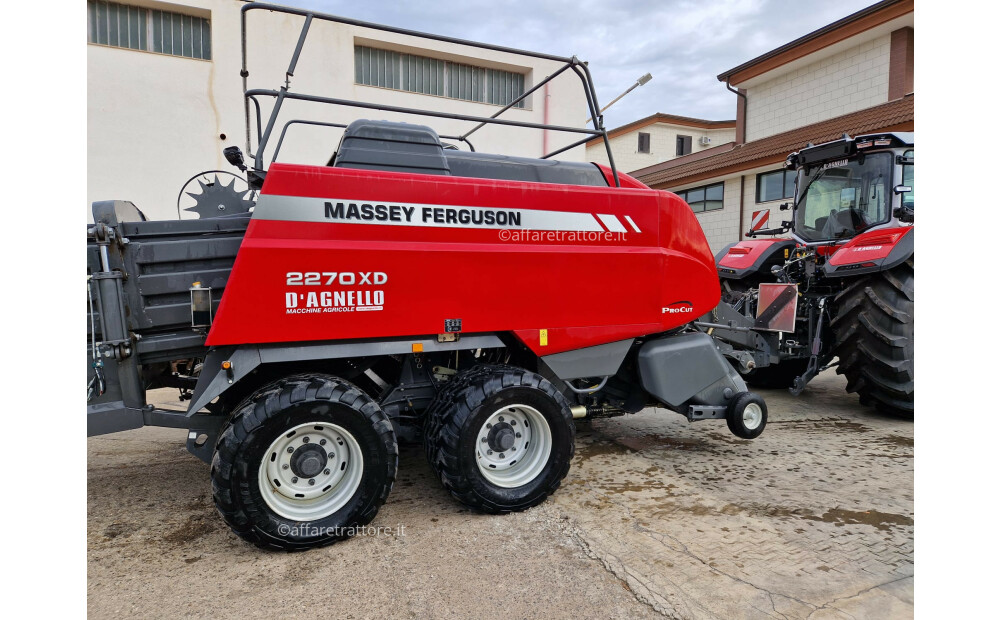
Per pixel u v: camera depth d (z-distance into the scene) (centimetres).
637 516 271
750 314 522
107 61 827
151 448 381
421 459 358
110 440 401
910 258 405
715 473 330
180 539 250
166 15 896
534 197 285
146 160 858
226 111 898
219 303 253
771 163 1186
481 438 270
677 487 308
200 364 326
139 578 217
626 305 312
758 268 546
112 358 242
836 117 1180
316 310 242
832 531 255
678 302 328
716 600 202
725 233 1348
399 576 218
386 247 253
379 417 248
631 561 228
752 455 362
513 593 206
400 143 271
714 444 388
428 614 194
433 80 1126
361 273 249
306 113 945
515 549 239
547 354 296
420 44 1053
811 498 292
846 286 452
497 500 267
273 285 235
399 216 256
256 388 284
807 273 479
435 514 275
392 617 192
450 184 266
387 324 255
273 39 920
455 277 267
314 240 242
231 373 236
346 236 247
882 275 409
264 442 227
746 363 412
